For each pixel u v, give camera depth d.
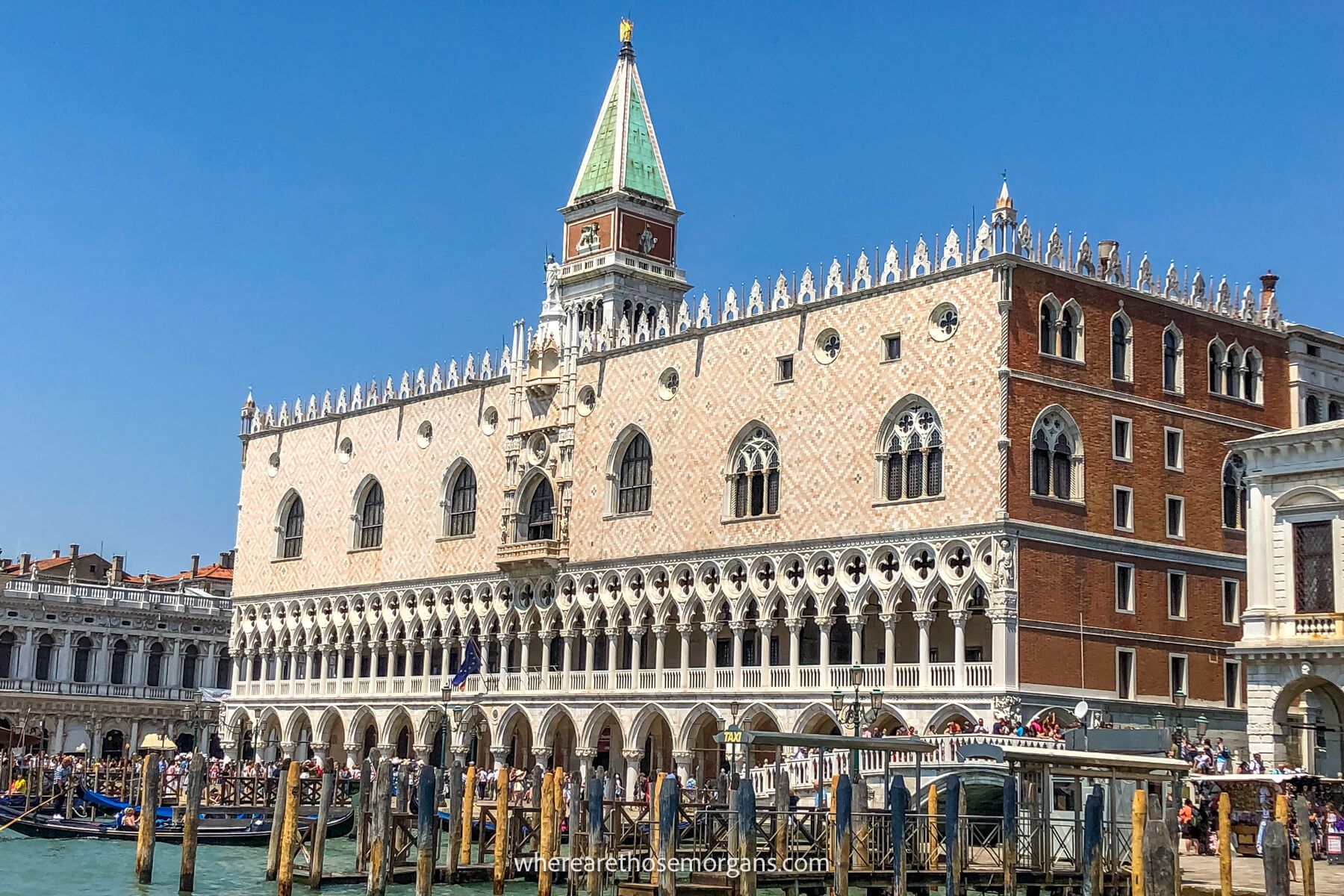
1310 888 42.94
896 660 78.12
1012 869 47.12
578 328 116.12
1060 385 72.69
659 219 118.50
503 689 94.19
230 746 114.31
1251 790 57.31
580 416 92.00
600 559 88.88
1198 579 77.25
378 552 104.88
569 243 119.50
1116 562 73.88
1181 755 62.59
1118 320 76.12
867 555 75.00
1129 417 75.56
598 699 87.62
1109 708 72.25
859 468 76.06
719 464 82.94
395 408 105.62
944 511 72.12
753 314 82.44
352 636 106.19
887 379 75.44
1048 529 71.06
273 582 113.50
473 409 99.50
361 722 103.75
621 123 118.62
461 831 59.22
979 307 72.06
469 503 99.25
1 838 73.00
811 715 76.06
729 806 50.91
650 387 87.88
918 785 53.69
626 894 49.25
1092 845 48.28
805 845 56.72
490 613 96.00
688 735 82.31
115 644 131.88
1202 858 55.34
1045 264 72.81
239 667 115.81
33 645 126.94
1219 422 79.62
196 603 136.88
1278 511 61.72
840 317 78.12
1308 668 59.50
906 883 47.97
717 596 82.00
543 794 53.16
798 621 77.94
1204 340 79.81
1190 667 76.06
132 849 69.19
